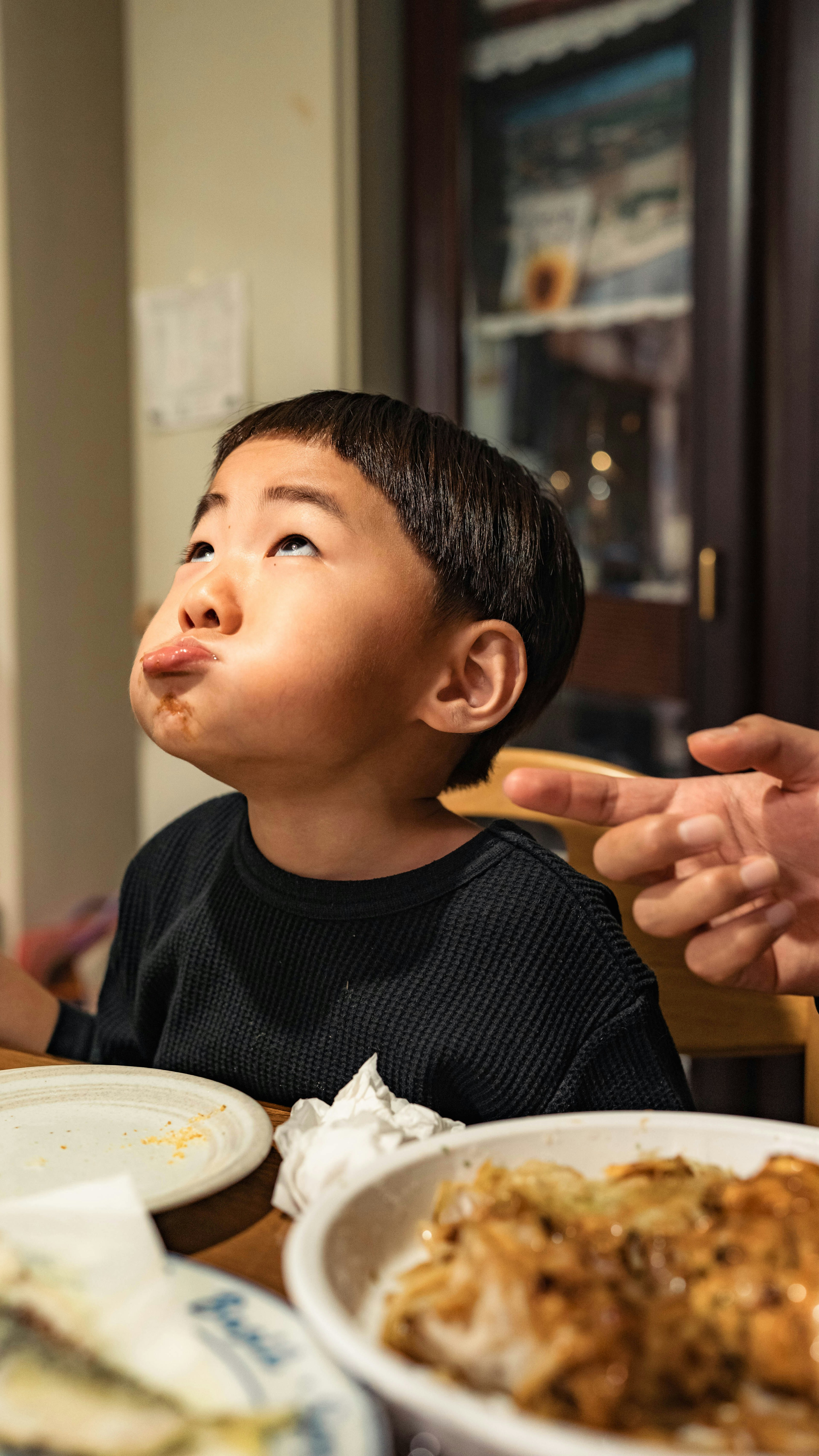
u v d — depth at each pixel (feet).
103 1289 1.13
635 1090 2.08
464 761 2.34
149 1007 2.48
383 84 6.77
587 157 6.20
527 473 2.42
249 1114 1.73
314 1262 1.06
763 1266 1.03
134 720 8.59
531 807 1.59
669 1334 0.97
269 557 1.96
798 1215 1.10
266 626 1.87
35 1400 0.98
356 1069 2.10
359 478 2.01
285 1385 0.99
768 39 5.49
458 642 2.07
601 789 1.60
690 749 1.68
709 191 5.68
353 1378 0.99
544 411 6.52
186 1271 1.17
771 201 5.57
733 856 1.83
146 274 7.61
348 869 2.16
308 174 6.71
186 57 7.23
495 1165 1.34
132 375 8.48
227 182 7.11
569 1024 2.09
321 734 1.91
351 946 2.15
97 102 8.13
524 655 2.12
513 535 2.18
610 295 6.18
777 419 5.63
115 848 8.65
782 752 1.70
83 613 8.34
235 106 7.02
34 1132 1.71
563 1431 0.81
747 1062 5.74
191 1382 0.99
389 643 1.95
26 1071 1.92
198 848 2.63
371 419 2.12
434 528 2.03
